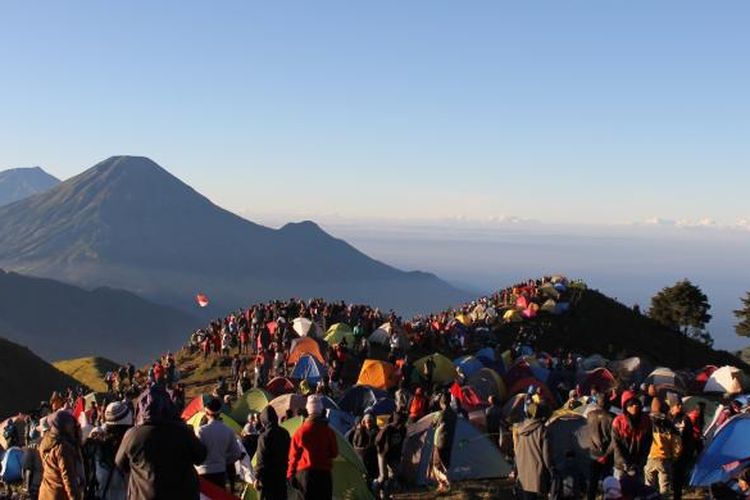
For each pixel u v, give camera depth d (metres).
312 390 31.22
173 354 54.16
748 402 21.17
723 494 12.49
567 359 42.81
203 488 11.36
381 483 17.75
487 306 63.56
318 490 11.98
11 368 66.56
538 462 13.27
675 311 93.00
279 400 25.09
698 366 66.00
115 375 43.94
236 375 40.22
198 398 26.50
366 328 51.75
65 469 9.80
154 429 8.27
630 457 13.18
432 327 49.78
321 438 12.11
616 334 65.12
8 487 20.61
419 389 23.34
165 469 8.20
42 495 10.02
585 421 17.91
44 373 69.38
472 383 34.78
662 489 15.23
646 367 43.09
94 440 10.48
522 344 51.28
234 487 16.78
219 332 51.28
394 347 41.94
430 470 20.02
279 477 12.22
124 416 10.40
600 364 44.12
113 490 10.13
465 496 18.17
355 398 28.77
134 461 8.21
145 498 8.09
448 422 18.34
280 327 46.44
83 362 78.75
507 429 27.33
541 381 36.31
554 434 17.62
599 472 14.38
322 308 54.16
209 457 11.78
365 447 18.19
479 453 20.61
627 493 11.30
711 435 18.28
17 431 24.50
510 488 19.27
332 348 37.62
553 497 14.02
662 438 15.19
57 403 30.20
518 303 63.53
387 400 27.59
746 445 16.06
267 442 12.20
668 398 18.48
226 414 25.03
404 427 18.23
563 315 65.25
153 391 8.57
